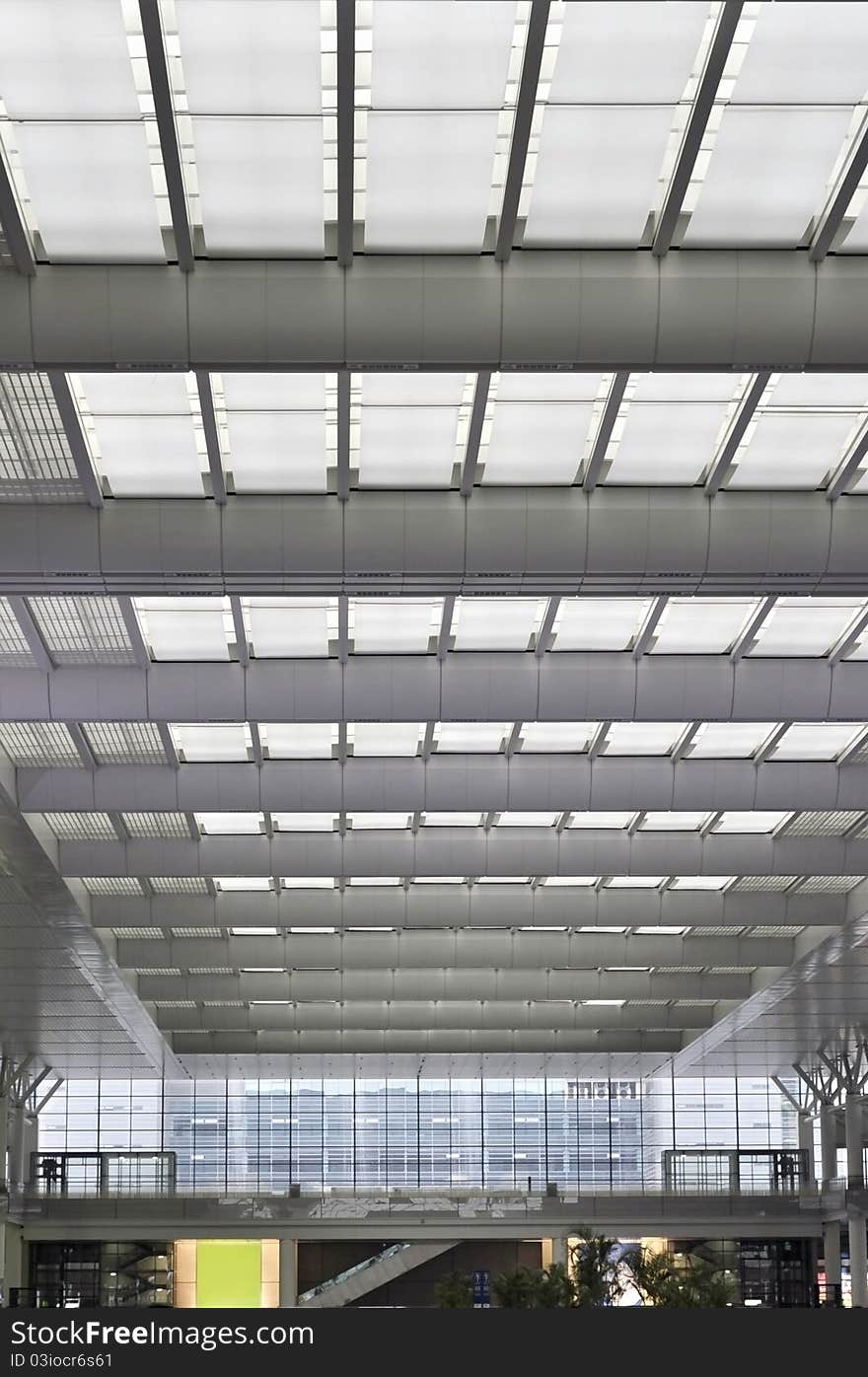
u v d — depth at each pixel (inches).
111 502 852.0
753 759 1328.7
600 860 1518.2
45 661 1083.3
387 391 781.9
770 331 659.4
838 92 590.9
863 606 1035.9
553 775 1327.5
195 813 1403.8
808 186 633.0
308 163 618.2
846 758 1311.5
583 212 645.3
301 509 852.6
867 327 660.7
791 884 1733.5
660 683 1098.7
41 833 1425.9
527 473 847.7
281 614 1039.6
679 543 853.8
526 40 547.2
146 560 846.5
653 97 594.6
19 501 845.8
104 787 1307.8
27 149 609.3
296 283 653.9
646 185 633.6
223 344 652.1
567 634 1078.4
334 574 853.8
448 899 1788.9
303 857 1510.8
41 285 649.6
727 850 1523.1
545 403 792.9
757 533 855.7
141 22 541.0
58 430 784.3
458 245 655.8
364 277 657.0
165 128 572.4
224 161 617.0
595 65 581.0
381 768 1325.0
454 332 655.8
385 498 855.1
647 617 1051.3
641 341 660.1
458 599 1027.3
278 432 807.1
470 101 595.8
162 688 1096.8
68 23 562.3
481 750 1326.3
